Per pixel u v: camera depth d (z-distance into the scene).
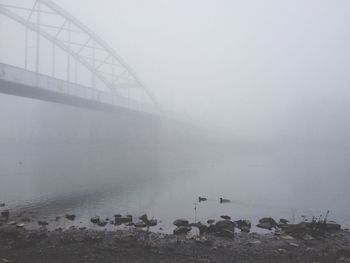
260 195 22.08
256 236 11.86
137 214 15.94
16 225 13.09
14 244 10.23
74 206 17.94
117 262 8.99
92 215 15.63
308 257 9.70
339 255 9.85
